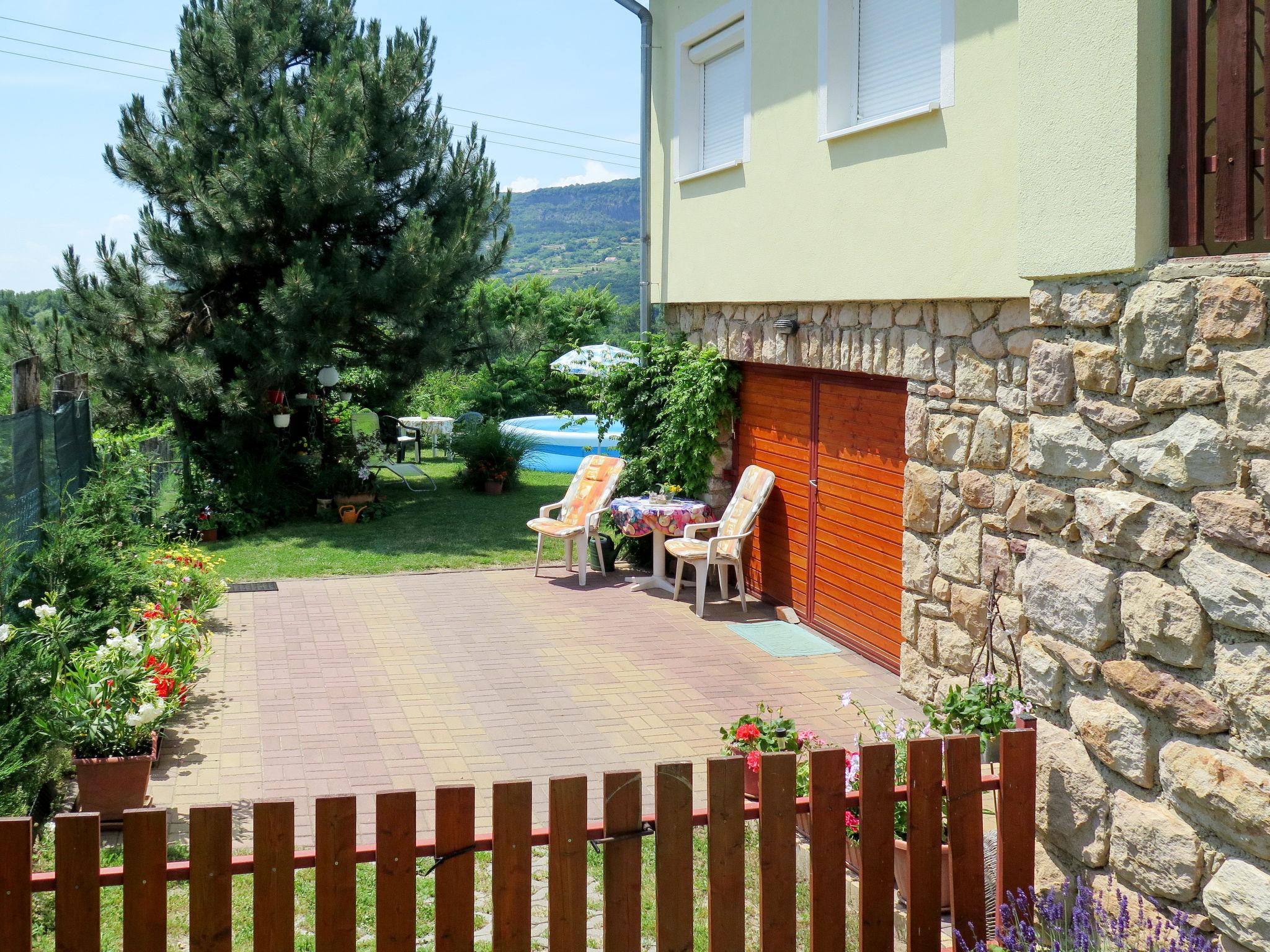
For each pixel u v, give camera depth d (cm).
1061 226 376
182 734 701
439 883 320
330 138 1402
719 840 333
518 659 877
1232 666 310
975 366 689
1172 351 329
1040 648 394
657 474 1200
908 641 777
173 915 464
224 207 1409
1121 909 352
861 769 349
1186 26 337
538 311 3106
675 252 1134
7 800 482
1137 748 346
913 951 354
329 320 1424
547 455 2141
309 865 313
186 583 941
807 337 907
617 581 1171
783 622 995
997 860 369
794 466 993
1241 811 305
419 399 2533
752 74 945
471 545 1363
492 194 1694
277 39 1533
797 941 441
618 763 658
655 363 1168
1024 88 395
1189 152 337
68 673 601
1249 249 420
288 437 1662
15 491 725
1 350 1445
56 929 300
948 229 687
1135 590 345
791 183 887
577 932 328
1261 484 300
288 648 906
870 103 811
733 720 733
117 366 1445
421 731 711
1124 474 351
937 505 738
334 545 1373
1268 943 298
